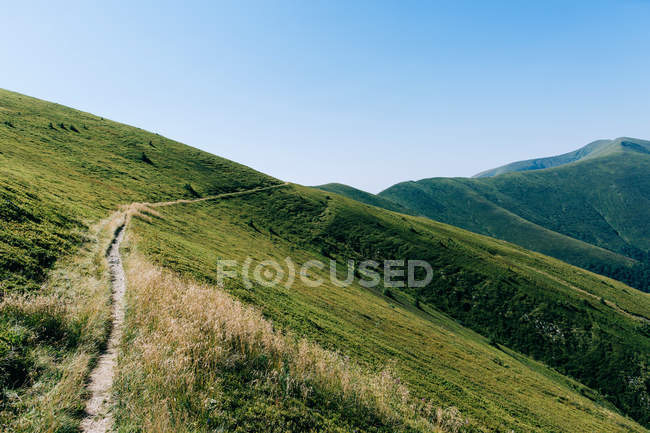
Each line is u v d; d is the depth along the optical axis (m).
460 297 72.75
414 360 27.03
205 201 72.62
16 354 6.87
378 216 103.25
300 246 71.81
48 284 11.80
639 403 54.47
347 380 11.07
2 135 56.47
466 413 18.58
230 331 10.81
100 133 88.06
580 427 29.66
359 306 41.25
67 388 6.48
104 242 23.34
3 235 14.23
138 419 6.18
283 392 8.98
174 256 25.48
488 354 46.34
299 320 22.86
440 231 112.75
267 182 106.69
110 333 10.17
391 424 10.12
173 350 8.73
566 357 61.84
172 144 106.31
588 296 81.38
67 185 41.25
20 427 5.43
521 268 90.00
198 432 6.16
